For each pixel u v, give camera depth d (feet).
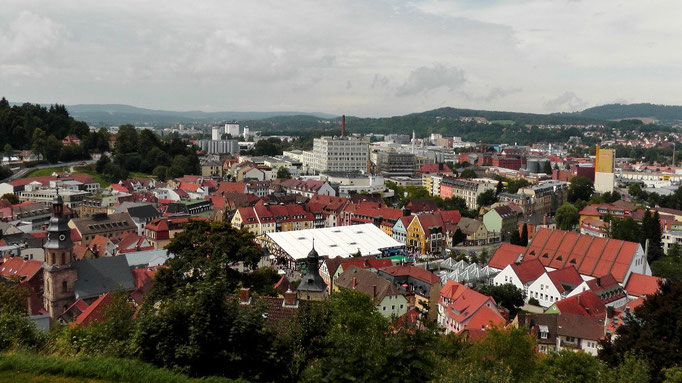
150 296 293.23
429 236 641.81
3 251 477.77
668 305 183.01
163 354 132.57
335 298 247.50
